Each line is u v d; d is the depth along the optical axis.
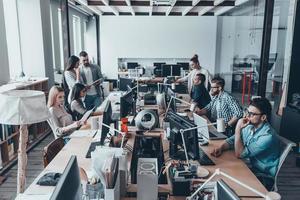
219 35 10.46
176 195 1.73
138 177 1.59
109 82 8.93
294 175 3.80
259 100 2.42
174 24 10.45
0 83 4.07
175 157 2.35
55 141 2.49
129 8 8.98
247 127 2.46
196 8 9.18
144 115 3.11
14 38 5.48
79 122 3.18
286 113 4.69
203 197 1.62
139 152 2.66
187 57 10.66
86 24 10.96
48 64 5.94
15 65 5.54
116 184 1.55
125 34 10.52
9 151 3.90
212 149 2.58
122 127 2.95
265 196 1.40
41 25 5.55
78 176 1.18
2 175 3.57
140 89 6.09
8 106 1.80
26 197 1.67
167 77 7.98
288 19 5.25
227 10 9.58
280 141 2.38
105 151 1.71
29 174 3.62
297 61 4.91
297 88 4.96
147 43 10.57
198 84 4.73
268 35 4.62
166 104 4.16
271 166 2.31
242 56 8.34
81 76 5.11
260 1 6.96
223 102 3.65
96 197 1.60
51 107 3.14
